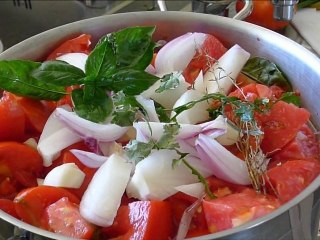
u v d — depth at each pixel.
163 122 0.41
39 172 0.42
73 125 0.41
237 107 0.40
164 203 0.36
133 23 0.53
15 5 0.73
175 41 0.49
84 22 0.52
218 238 0.31
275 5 0.57
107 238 0.37
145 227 0.35
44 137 0.42
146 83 0.42
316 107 0.47
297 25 0.66
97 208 0.36
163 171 0.38
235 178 0.39
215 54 0.50
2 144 0.40
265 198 0.37
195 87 0.46
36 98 0.44
